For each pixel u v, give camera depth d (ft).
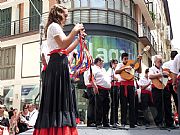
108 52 58.29
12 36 67.36
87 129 21.12
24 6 67.77
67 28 57.47
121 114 23.90
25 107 32.40
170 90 23.62
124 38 61.77
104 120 23.53
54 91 10.05
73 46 10.64
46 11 63.10
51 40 10.41
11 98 65.26
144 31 78.13
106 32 58.65
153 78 23.77
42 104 10.33
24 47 65.31
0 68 69.15
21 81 64.69
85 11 58.39
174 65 18.06
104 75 23.61
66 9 10.99
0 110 26.53
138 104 30.42
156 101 23.67
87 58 16.49
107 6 59.88
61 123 9.72
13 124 32.71
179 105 16.85
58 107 9.91
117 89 25.03
